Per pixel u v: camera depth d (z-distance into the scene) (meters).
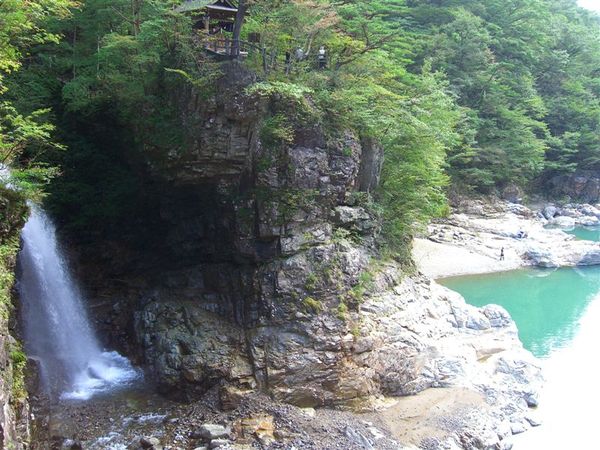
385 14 54.06
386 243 31.42
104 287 32.56
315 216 26.70
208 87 25.78
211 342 26.05
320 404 24.86
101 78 31.39
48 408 23.80
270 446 21.94
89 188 32.66
